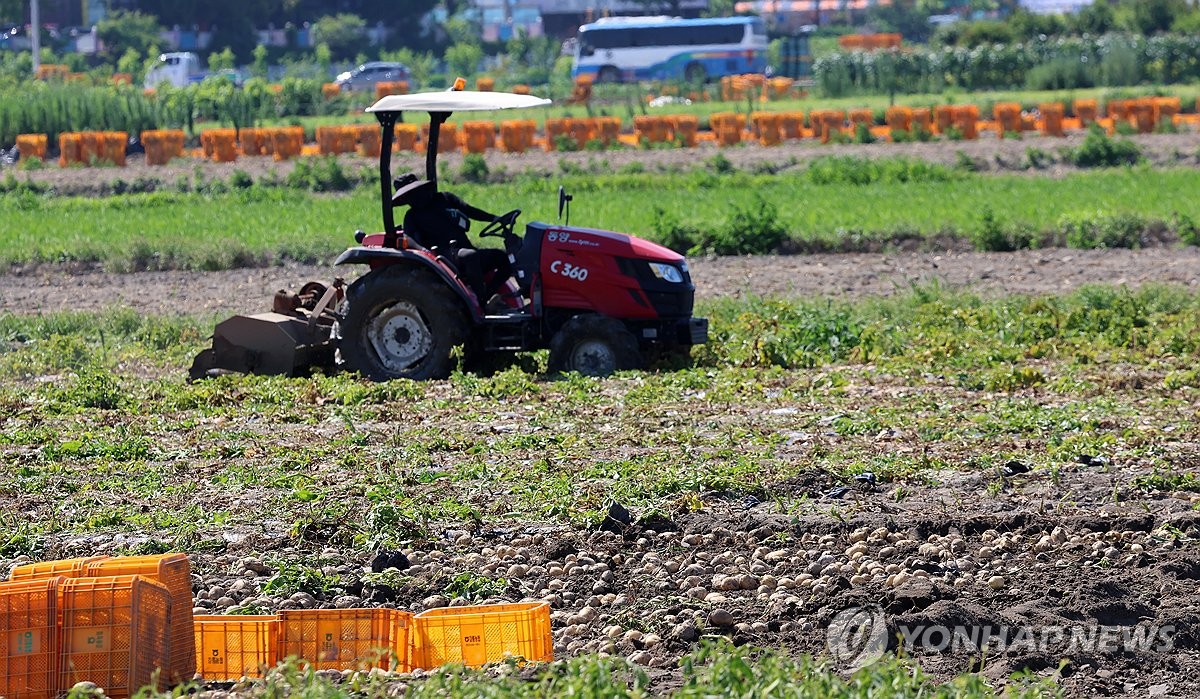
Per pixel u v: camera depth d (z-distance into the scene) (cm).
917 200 11969
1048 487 4041
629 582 3294
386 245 5959
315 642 2800
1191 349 6272
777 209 11375
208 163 17688
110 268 9906
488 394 5506
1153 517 3706
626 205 12138
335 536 3625
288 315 6166
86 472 4397
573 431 4847
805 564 3403
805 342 6406
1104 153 15250
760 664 2509
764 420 4994
